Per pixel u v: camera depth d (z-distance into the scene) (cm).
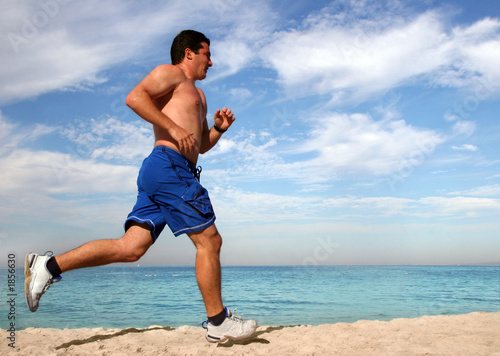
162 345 288
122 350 268
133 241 235
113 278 3419
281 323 703
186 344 294
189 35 264
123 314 849
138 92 222
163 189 228
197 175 252
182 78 246
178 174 229
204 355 254
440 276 3597
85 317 762
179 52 263
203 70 268
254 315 817
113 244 232
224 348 274
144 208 240
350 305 1013
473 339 289
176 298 1295
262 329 362
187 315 847
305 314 833
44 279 223
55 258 227
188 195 228
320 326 377
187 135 222
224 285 2134
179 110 241
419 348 263
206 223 231
